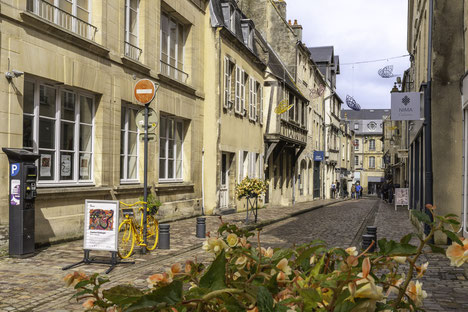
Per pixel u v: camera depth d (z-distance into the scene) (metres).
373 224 17.56
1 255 8.15
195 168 17.41
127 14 13.00
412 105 11.92
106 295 1.21
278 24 32.09
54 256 8.33
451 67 11.42
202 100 18.06
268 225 16.50
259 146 24.53
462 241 1.33
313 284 1.34
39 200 9.40
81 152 10.99
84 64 10.70
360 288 1.21
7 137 8.52
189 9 16.73
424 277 7.33
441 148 11.40
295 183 33.34
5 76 8.48
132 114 13.37
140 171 13.64
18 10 8.72
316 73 40.56
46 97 9.84
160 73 14.33
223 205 19.95
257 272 1.48
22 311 5.06
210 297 1.17
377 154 89.62
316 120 41.12
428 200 11.48
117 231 7.62
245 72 22.00
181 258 8.65
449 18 11.38
